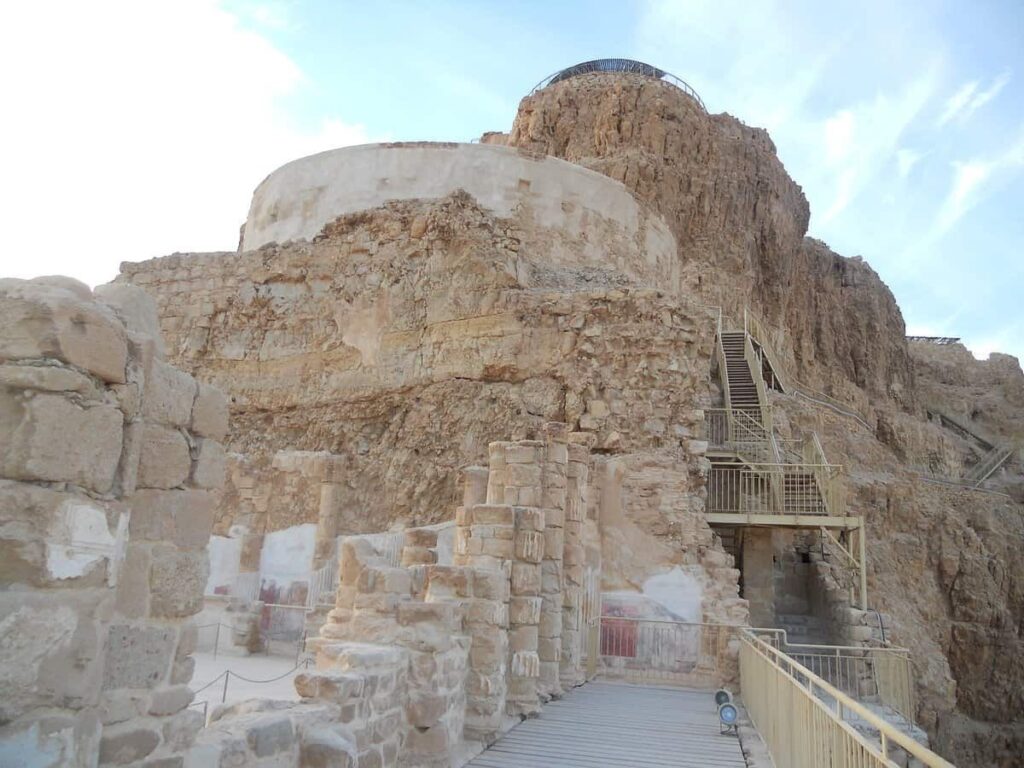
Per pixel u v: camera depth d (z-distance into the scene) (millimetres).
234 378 25344
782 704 9172
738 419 25891
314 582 20703
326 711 6777
